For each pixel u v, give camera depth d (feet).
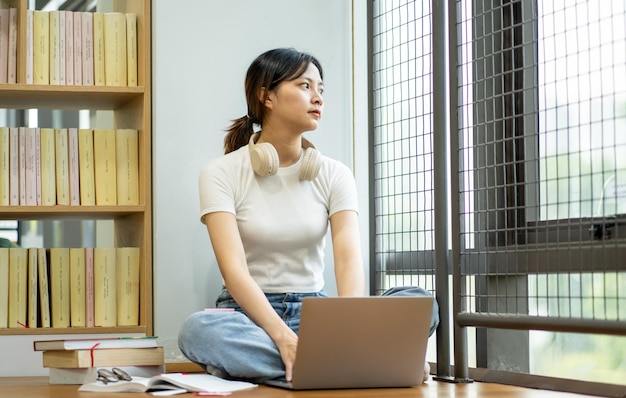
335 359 7.79
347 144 11.65
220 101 11.16
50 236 14.75
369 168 10.82
